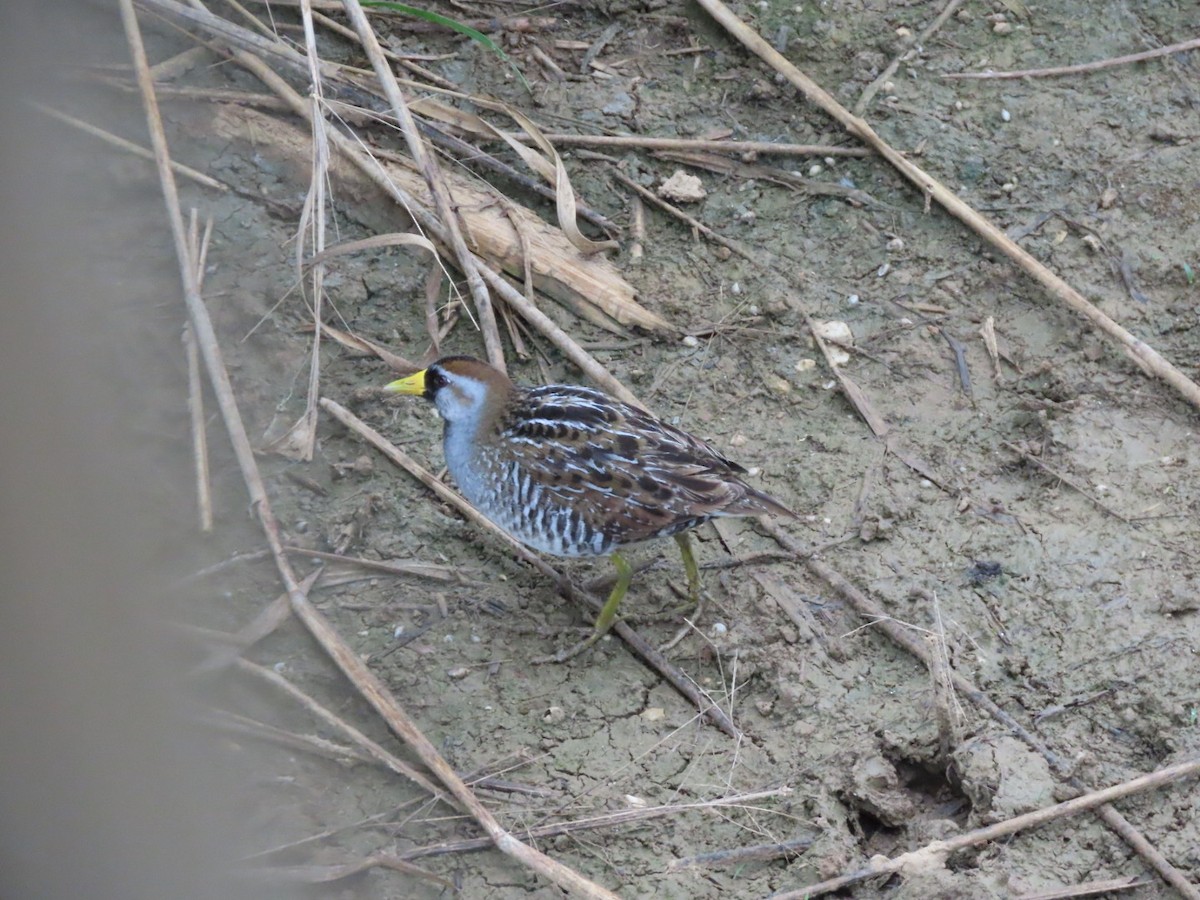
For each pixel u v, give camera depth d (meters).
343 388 11.55
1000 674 9.89
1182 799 9.09
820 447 11.41
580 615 10.27
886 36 14.02
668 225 12.82
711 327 12.15
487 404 9.90
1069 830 8.95
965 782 9.16
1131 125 13.59
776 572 10.56
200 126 12.39
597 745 9.47
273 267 11.97
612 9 14.12
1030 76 13.85
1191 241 12.80
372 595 10.30
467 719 9.58
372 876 8.56
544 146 12.18
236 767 8.78
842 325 12.20
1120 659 9.95
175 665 8.44
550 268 12.09
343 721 9.41
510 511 9.88
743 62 13.85
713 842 8.91
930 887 8.41
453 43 13.76
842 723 9.56
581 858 8.80
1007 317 12.36
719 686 9.86
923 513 10.94
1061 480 11.13
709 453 9.94
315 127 11.27
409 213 12.13
